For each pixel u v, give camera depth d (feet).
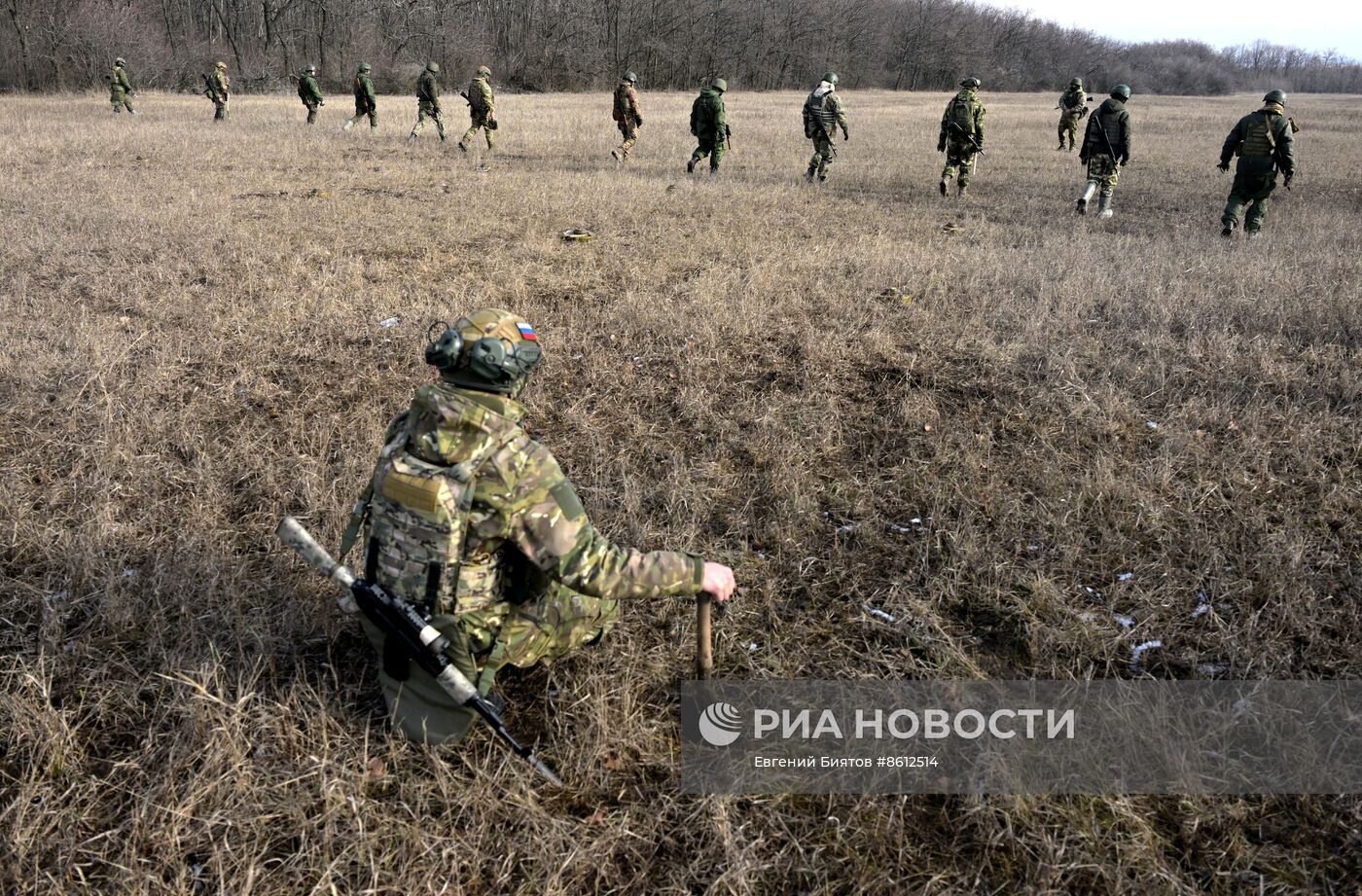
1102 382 16.05
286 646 9.62
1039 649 9.73
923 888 7.20
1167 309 19.51
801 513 12.16
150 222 27.50
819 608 10.55
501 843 7.55
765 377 16.83
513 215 30.58
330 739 8.48
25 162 39.63
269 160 42.96
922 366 17.10
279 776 8.09
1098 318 19.70
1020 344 17.80
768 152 50.80
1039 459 13.50
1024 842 7.52
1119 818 7.76
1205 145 59.77
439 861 7.32
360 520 8.42
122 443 13.80
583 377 16.79
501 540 7.73
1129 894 7.13
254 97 103.71
